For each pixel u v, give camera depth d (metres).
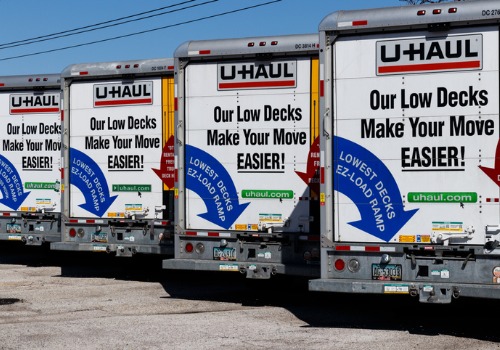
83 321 11.16
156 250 14.91
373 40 10.18
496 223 9.62
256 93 12.42
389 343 9.63
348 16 10.19
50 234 17.42
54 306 12.45
